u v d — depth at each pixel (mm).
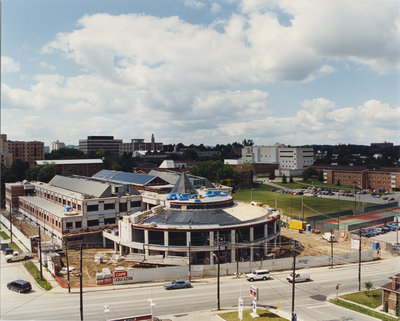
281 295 72062
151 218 102562
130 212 124125
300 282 79938
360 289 75188
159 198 118125
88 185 134500
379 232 131000
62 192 137625
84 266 93000
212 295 72000
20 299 70938
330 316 61438
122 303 68125
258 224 99625
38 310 65250
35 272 87875
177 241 96688
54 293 74062
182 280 77250
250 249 97438
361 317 60875
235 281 80750
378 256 102562
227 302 68312
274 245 106125
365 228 136500
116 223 121312
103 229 117250
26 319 61188
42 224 131500
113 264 94625
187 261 88938
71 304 67938
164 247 93312
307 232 133750
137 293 73438
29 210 149625
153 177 146000
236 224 97000
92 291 75000
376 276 84438
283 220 152250
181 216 101688
